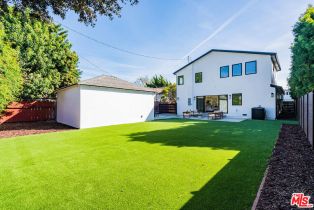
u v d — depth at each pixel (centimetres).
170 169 464
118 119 1521
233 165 478
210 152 606
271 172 418
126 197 336
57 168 491
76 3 676
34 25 1752
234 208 290
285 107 2069
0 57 1127
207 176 415
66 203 322
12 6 748
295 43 1203
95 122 1371
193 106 2219
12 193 361
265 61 1706
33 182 409
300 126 1119
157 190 358
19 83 1305
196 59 2170
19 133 1096
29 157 596
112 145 741
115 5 720
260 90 1728
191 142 760
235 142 743
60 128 1296
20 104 1598
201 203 307
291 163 472
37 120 1683
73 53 2066
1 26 1402
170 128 1170
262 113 1641
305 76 1062
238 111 1864
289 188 339
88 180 412
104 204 316
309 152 572
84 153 630
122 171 460
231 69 1912
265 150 611
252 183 371
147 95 1781
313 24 1009
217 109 2038
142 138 869
